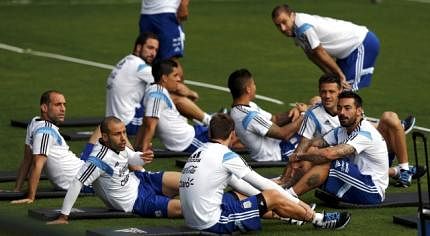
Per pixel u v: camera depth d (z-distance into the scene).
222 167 27.78
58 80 53.53
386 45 63.69
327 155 30.80
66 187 32.66
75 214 29.61
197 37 66.06
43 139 31.89
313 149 31.52
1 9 75.81
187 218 27.97
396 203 31.55
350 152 31.00
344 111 31.23
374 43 41.19
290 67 57.53
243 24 70.56
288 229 28.88
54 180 32.62
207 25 70.06
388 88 52.19
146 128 37.53
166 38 46.47
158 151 38.44
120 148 29.47
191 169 27.86
